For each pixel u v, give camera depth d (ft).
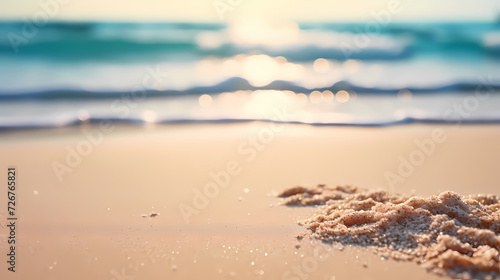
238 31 67.00
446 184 15.07
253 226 11.70
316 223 11.35
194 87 34.35
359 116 26.11
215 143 20.54
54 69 43.78
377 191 13.03
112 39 55.83
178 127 23.50
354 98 31.86
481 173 16.25
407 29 68.74
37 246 10.58
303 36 65.36
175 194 14.35
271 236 11.01
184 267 9.53
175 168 17.04
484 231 9.38
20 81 37.29
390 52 52.80
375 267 9.15
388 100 31.01
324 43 59.06
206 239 10.91
